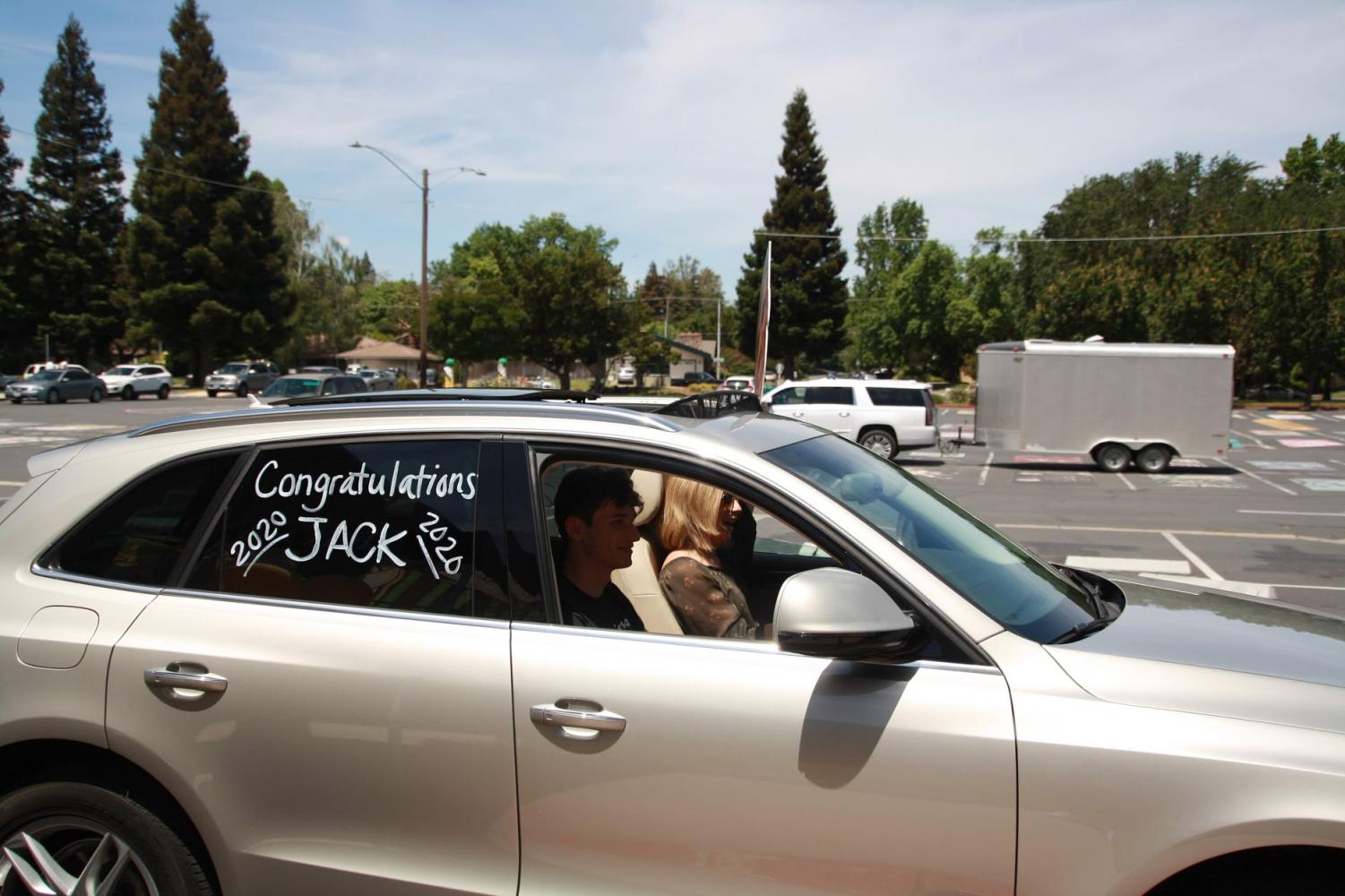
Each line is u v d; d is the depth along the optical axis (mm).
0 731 2545
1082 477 20438
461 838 2363
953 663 2213
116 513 2721
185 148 61094
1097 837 2037
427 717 2369
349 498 2621
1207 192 59219
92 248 65438
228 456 2719
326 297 75062
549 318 59188
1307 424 36250
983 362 21969
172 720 2484
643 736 2252
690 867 2238
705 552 2803
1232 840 1977
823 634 2111
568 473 2713
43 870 2549
